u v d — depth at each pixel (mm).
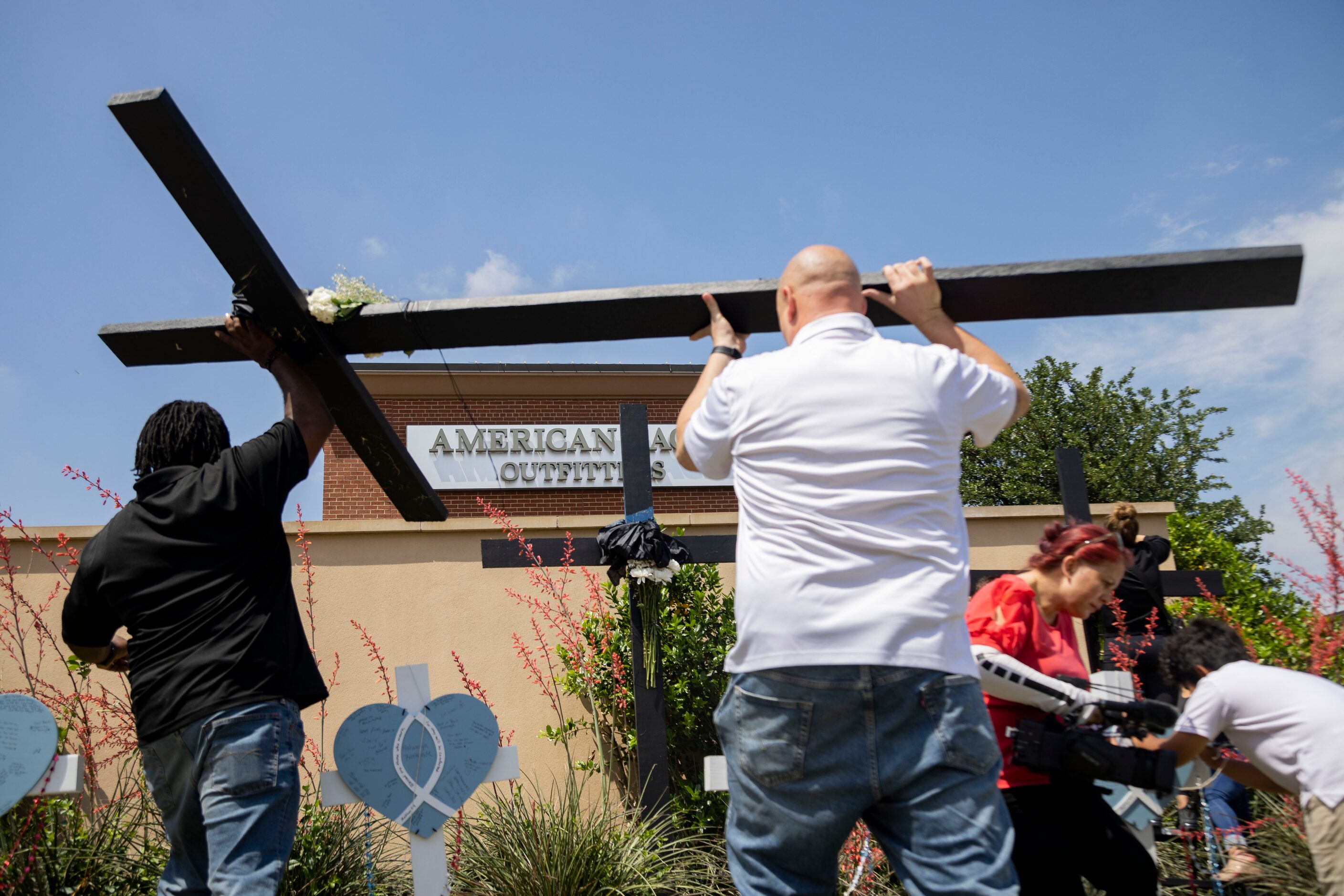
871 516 1598
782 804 1605
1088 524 2746
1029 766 2342
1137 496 16688
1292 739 2637
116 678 4926
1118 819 2574
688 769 5004
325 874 3391
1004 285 2238
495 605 5574
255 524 2344
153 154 2010
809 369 1712
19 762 2607
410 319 2439
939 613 1556
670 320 2441
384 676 4449
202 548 2283
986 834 1505
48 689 4742
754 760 1620
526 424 14508
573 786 3990
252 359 2602
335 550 5508
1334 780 2547
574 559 4395
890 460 1617
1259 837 3457
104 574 2318
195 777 2201
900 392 1667
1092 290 2264
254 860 2109
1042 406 17703
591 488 14469
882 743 1531
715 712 1771
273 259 2279
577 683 5234
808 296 1878
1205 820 3508
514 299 2412
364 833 3650
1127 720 2377
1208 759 3045
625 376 14703
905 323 2373
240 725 2168
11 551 5055
